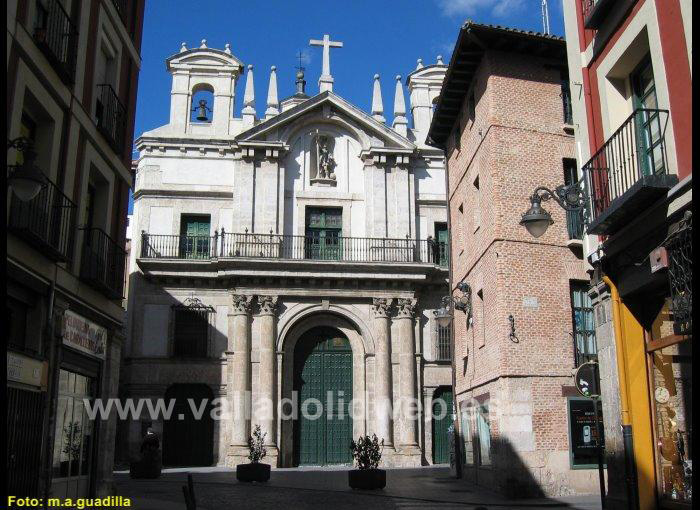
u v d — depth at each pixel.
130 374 30.75
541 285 18.89
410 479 23.11
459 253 23.52
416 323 32.53
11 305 12.41
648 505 11.37
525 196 19.34
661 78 10.57
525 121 19.89
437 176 35.06
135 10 19.09
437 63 37.16
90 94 15.56
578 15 13.79
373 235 33.47
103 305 16.34
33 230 12.28
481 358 20.28
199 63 35.22
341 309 31.92
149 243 32.41
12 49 11.84
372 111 35.84
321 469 28.94
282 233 32.91
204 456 30.50
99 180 16.62
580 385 14.12
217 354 31.34
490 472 19.06
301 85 40.62
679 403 10.92
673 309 10.13
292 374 31.45
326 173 34.12
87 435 15.90
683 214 10.02
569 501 16.52
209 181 33.66
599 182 12.40
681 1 10.03
